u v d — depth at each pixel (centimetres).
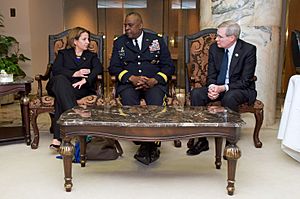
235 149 216
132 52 319
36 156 296
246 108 315
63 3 725
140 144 306
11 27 614
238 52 305
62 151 221
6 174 256
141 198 219
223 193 226
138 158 275
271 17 386
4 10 610
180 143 327
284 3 639
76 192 227
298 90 269
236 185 238
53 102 310
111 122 214
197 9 715
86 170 265
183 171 265
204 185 239
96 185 238
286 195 224
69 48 337
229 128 214
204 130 214
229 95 293
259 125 319
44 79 336
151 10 741
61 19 723
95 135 218
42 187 234
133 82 306
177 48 734
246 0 377
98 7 750
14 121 438
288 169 269
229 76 307
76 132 217
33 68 625
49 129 390
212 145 331
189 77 337
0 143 325
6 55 582
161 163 282
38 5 640
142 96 314
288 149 284
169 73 320
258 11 380
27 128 328
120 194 224
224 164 279
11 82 313
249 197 221
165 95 309
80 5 739
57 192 227
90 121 216
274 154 304
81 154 271
